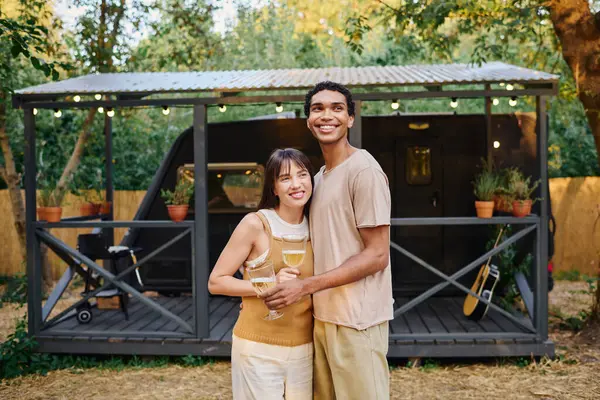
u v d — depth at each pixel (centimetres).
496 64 713
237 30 1288
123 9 937
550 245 722
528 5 680
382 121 750
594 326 665
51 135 1147
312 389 289
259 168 762
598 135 656
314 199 282
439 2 657
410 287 747
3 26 478
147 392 520
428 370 571
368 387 268
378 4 877
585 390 507
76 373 572
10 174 937
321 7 982
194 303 590
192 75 696
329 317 272
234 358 284
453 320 645
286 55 1348
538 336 573
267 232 280
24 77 1038
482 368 575
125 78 670
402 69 695
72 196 1086
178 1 988
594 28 628
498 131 737
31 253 599
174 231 770
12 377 561
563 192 1107
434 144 746
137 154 1262
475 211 741
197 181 582
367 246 267
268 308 255
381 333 277
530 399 493
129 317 679
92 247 656
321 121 275
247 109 1355
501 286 684
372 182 264
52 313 820
